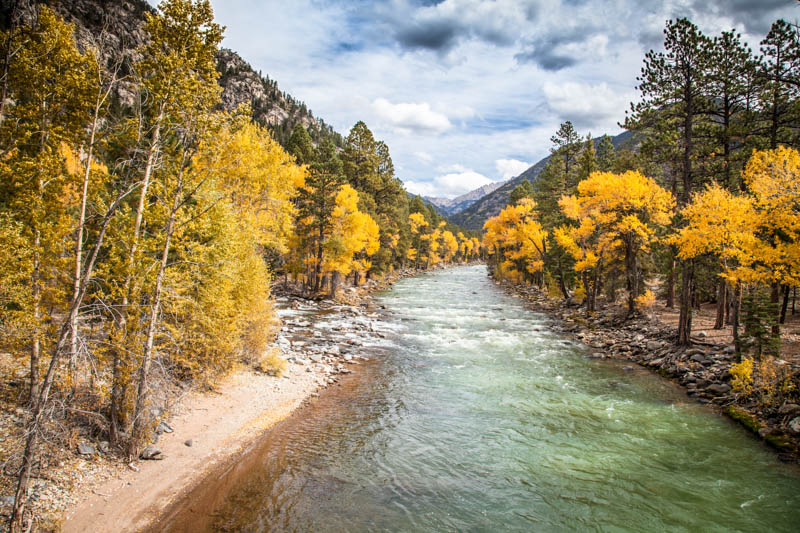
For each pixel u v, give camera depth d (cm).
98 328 1044
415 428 1365
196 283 1291
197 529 836
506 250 6209
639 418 1450
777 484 1037
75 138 982
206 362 1490
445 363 2131
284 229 2861
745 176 1634
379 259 6069
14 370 1122
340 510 923
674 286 3269
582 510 943
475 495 997
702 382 1731
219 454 1148
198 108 1068
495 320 3444
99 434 1048
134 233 1022
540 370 2023
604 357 2266
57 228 984
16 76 984
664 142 2577
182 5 1009
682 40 2372
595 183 3059
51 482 881
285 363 1866
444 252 12719
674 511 938
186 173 1114
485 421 1424
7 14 976
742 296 1688
